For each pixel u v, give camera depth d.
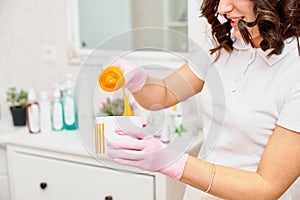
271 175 0.92
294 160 0.91
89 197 1.69
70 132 1.91
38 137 1.85
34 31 2.23
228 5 0.93
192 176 0.92
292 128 0.92
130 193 1.60
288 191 1.17
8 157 1.87
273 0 0.88
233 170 0.93
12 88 2.14
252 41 1.05
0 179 1.95
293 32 0.97
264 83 1.04
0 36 2.34
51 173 1.76
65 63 2.19
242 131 1.08
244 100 1.07
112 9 2.12
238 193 0.92
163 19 2.00
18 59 2.31
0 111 2.31
